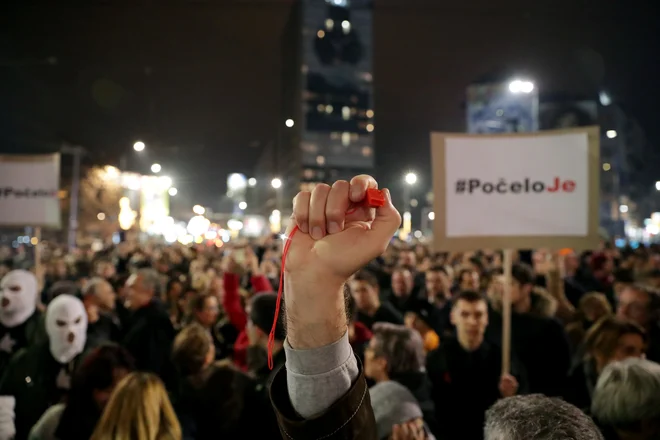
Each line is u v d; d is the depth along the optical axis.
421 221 53.56
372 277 6.53
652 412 1.97
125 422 2.34
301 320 1.06
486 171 4.21
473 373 3.91
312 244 1.09
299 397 1.04
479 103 52.88
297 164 103.06
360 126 106.38
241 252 5.86
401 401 2.54
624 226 48.97
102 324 5.14
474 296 4.00
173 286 7.25
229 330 5.47
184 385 3.16
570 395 3.89
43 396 3.65
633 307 4.37
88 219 33.91
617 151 55.25
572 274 8.36
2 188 6.62
